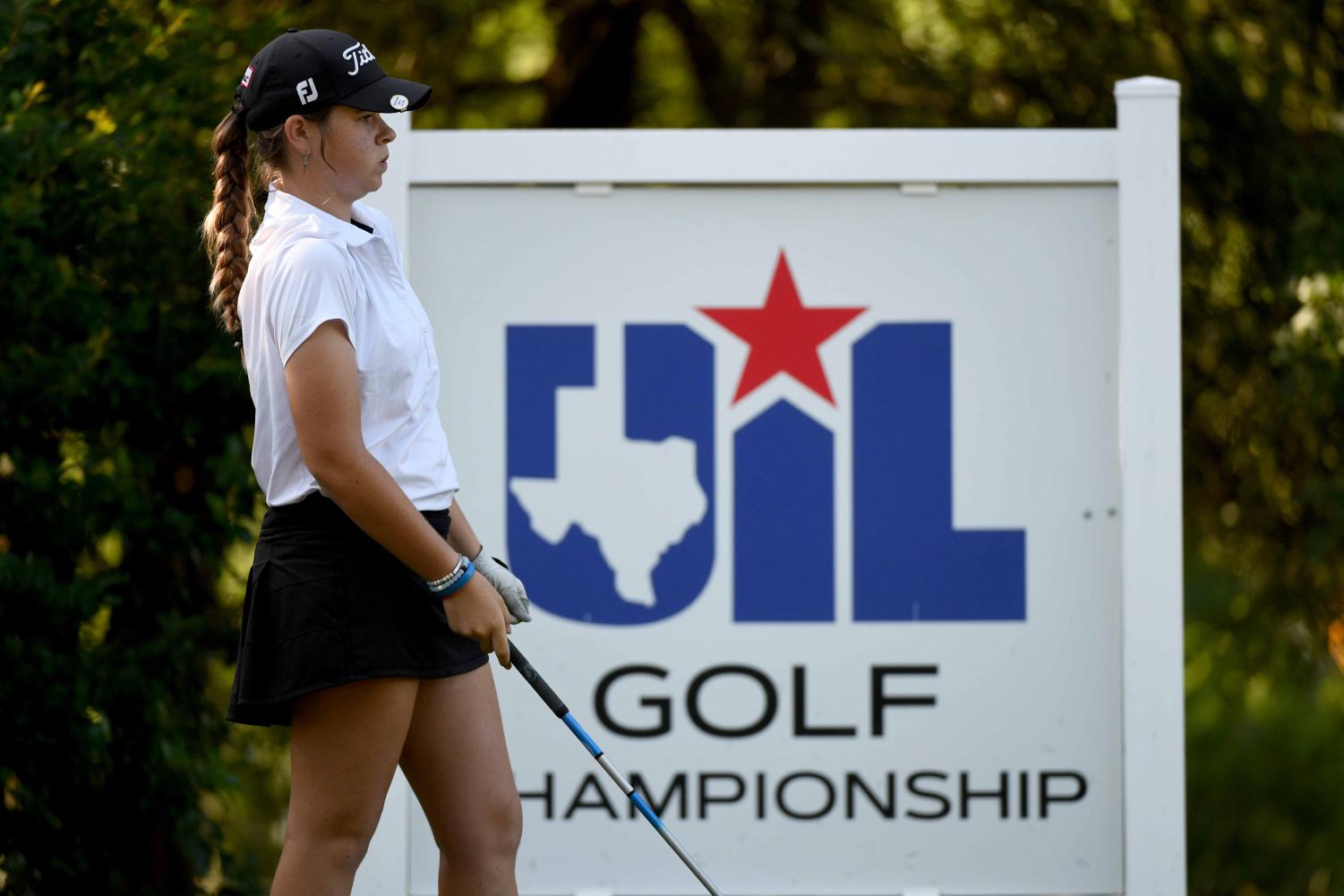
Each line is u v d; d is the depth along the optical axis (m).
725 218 15.18
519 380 15.15
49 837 16.19
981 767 15.11
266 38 18.52
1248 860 33.94
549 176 15.09
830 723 15.10
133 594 17.27
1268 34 23.22
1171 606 14.91
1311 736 35.66
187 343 16.75
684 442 15.15
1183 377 24.03
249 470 17.03
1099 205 15.17
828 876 15.05
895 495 15.14
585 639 15.09
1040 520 15.15
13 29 15.60
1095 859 15.10
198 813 17.44
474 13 26.89
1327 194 21.89
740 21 28.09
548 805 15.05
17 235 15.45
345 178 10.93
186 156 16.98
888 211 15.18
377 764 10.75
